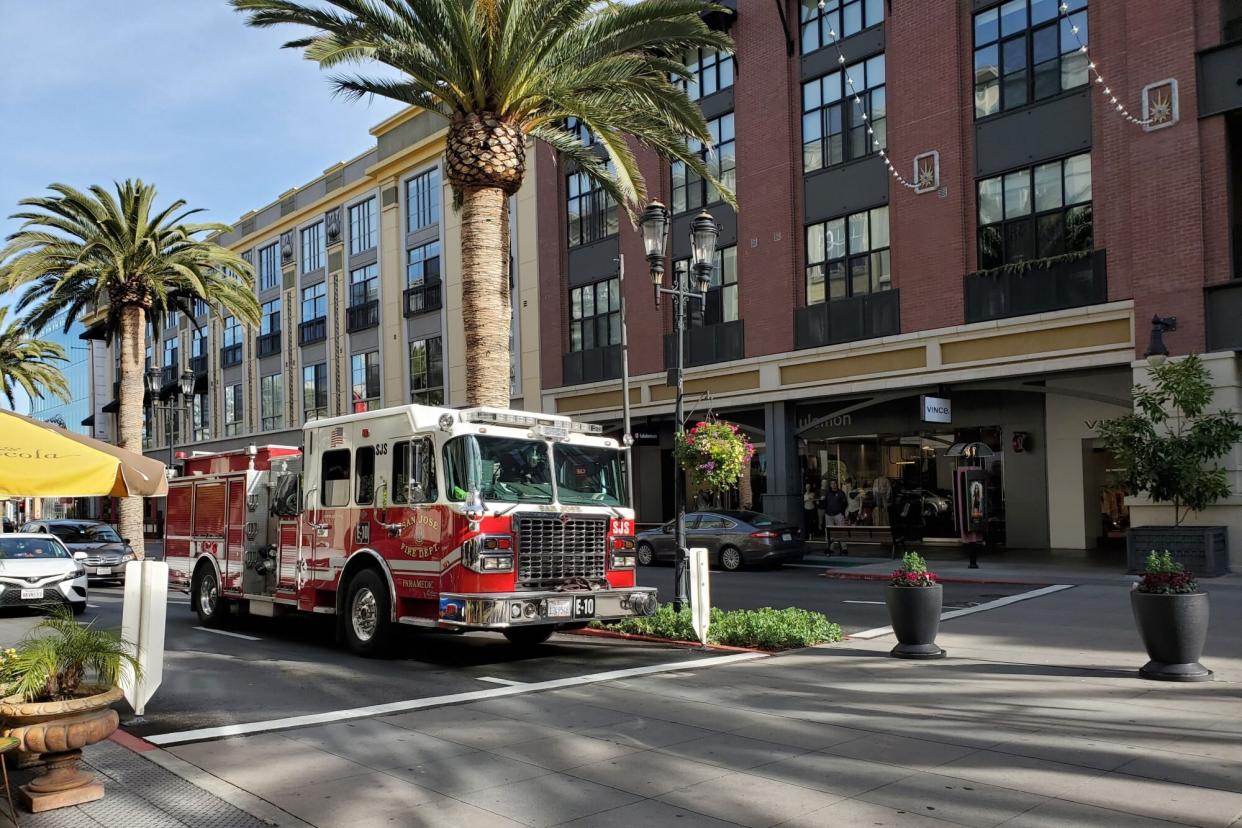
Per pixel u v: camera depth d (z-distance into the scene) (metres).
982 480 20.73
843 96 24.58
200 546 14.84
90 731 5.63
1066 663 9.80
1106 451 23.56
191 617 15.98
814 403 25.61
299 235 45.00
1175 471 17.08
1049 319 20.23
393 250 38.56
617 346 29.89
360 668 10.54
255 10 14.46
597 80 15.23
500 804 5.66
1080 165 20.23
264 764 6.56
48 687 5.79
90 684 6.13
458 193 16.00
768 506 25.83
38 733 5.46
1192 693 8.17
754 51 26.33
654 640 12.03
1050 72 20.73
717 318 27.28
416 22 14.38
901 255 23.02
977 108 21.97
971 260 21.91
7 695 5.59
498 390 14.64
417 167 37.50
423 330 37.00
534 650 11.72
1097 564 20.23
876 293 23.55
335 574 11.86
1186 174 18.28
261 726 7.68
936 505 26.08
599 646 11.95
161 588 8.19
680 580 13.28
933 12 22.55
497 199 14.82
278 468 13.49
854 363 23.86
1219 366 17.61
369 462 11.49
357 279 40.97
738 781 6.02
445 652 11.65
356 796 5.84
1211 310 17.94
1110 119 19.62
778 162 25.67
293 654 11.69
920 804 5.49
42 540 18.06
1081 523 23.25
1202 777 5.84
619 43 15.20
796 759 6.48
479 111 14.77
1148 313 18.67
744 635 11.50
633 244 29.34
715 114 27.42
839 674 9.54
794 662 10.30
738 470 13.40
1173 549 17.39
